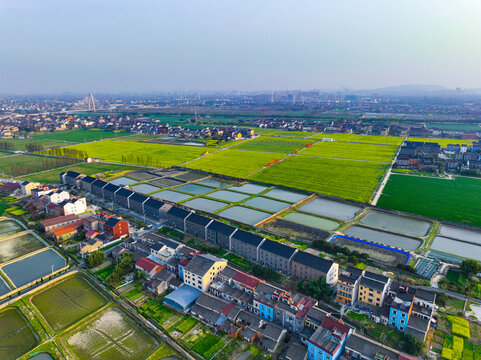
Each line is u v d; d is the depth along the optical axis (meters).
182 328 119.12
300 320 113.44
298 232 196.25
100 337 116.62
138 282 148.50
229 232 174.00
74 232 195.38
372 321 120.06
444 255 167.75
